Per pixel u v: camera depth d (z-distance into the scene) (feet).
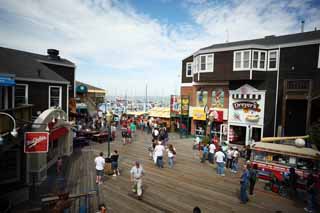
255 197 33.58
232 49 71.97
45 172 38.11
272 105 67.26
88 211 27.45
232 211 28.78
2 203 25.44
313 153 36.65
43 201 25.17
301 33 74.38
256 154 43.14
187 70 94.38
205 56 79.46
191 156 57.82
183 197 32.58
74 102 87.76
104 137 74.43
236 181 39.78
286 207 30.32
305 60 61.05
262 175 41.39
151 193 33.65
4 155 31.71
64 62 87.15
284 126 64.80
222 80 74.95
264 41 76.59
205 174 43.32
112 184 36.70
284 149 39.55
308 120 58.59
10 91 45.39
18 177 32.96
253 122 70.23
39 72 59.47
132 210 28.22
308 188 29.58
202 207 29.63
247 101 71.67
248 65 68.44
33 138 28.43
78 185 35.53
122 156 55.01
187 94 94.58
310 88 58.75
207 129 83.20
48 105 60.59
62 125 47.29
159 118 110.63
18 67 54.70
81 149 61.72
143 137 84.17
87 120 103.91
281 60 65.51
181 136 86.38
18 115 31.35
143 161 51.13
